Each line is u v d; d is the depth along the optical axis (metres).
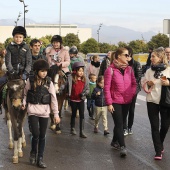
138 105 14.89
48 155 7.61
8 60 7.77
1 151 7.79
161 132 7.57
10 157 7.37
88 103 11.91
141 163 7.12
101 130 10.16
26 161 7.12
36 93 6.62
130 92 7.51
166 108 7.43
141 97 17.39
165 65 7.29
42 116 6.67
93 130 10.16
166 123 7.48
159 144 7.38
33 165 6.89
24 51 7.89
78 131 9.97
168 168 6.83
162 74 7.29
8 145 8.26
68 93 9.29
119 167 6.86
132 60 9.13
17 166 6.81
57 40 9.94
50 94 6.72
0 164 6.92
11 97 6.55
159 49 7.41
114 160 7.30
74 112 9.51
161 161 7.27
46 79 6.69
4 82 7.62
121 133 7.50
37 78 6.61
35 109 6.61
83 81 9.33
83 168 6.78
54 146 8.34
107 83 7.40
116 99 7.43
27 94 6.69
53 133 9.66
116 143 8.20
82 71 9.33
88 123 11.14
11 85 6.57
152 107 7.37
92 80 11.68
